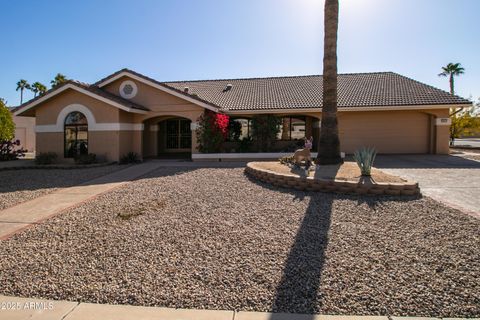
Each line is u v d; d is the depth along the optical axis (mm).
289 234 6035
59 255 5320
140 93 20688
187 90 27312
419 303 3791
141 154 20531
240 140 24328
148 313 3693
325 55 13227
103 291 4168
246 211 7555
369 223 6555
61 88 18891
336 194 9008
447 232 5969
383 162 17438
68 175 14422
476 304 3760
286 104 22469
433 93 22781
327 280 4336
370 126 23234
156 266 4844
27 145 32531
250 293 4074
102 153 19094
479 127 32906
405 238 5730
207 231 6270
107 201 8953
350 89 24938
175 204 8344
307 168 11891
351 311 3676
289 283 4289
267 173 10766
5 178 13812
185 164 17594
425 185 10430
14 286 4336
